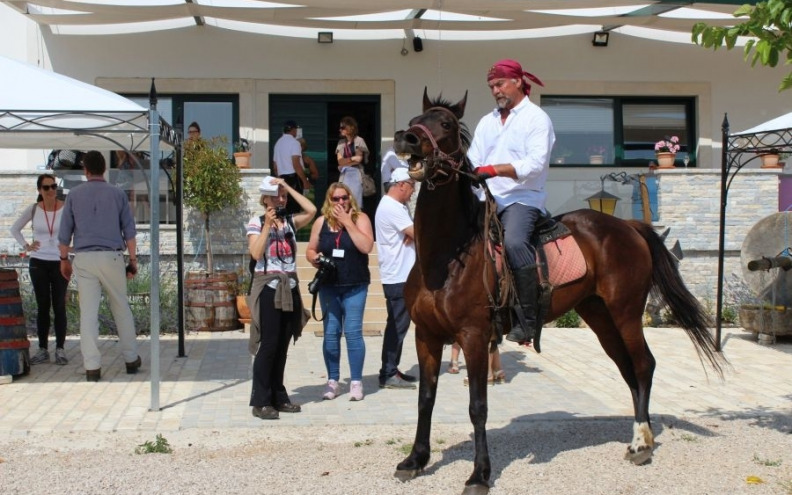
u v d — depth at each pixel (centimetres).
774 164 1384
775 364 990
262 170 1259
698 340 655
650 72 1481
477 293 550
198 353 1038
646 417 621
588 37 1465
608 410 770
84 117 786
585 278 611
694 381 899
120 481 570
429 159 514
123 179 1249
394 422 725
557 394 834
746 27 570
